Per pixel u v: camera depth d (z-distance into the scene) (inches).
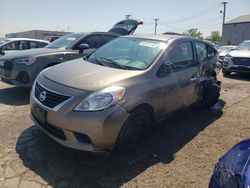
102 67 160.9
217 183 94.3
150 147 160.1
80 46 265.6
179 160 147.7
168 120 205.0
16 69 239.6
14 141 156.9
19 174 126.6
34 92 154.3
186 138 175.3
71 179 125.8
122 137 138.9
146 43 182.5
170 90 167.9
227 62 441.7
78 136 131.5
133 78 147.0
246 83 374.3
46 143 155.9
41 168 132.4
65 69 160.1
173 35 199.8
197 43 210.7
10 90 269.4
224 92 307.0
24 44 455.2
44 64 248.2
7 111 207.0
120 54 178.9
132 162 142.7
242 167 89.0
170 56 174.2
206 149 161.6
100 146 131.9
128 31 415.8
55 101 136.5
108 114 129.3
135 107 140.9
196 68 199.6
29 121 187.6
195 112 227.6
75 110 129.9
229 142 171.9
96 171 133.2
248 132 188.1
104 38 304.8
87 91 133.6
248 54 427.5
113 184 124.2
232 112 230.7
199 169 140.2
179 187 125.3
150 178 130.3
